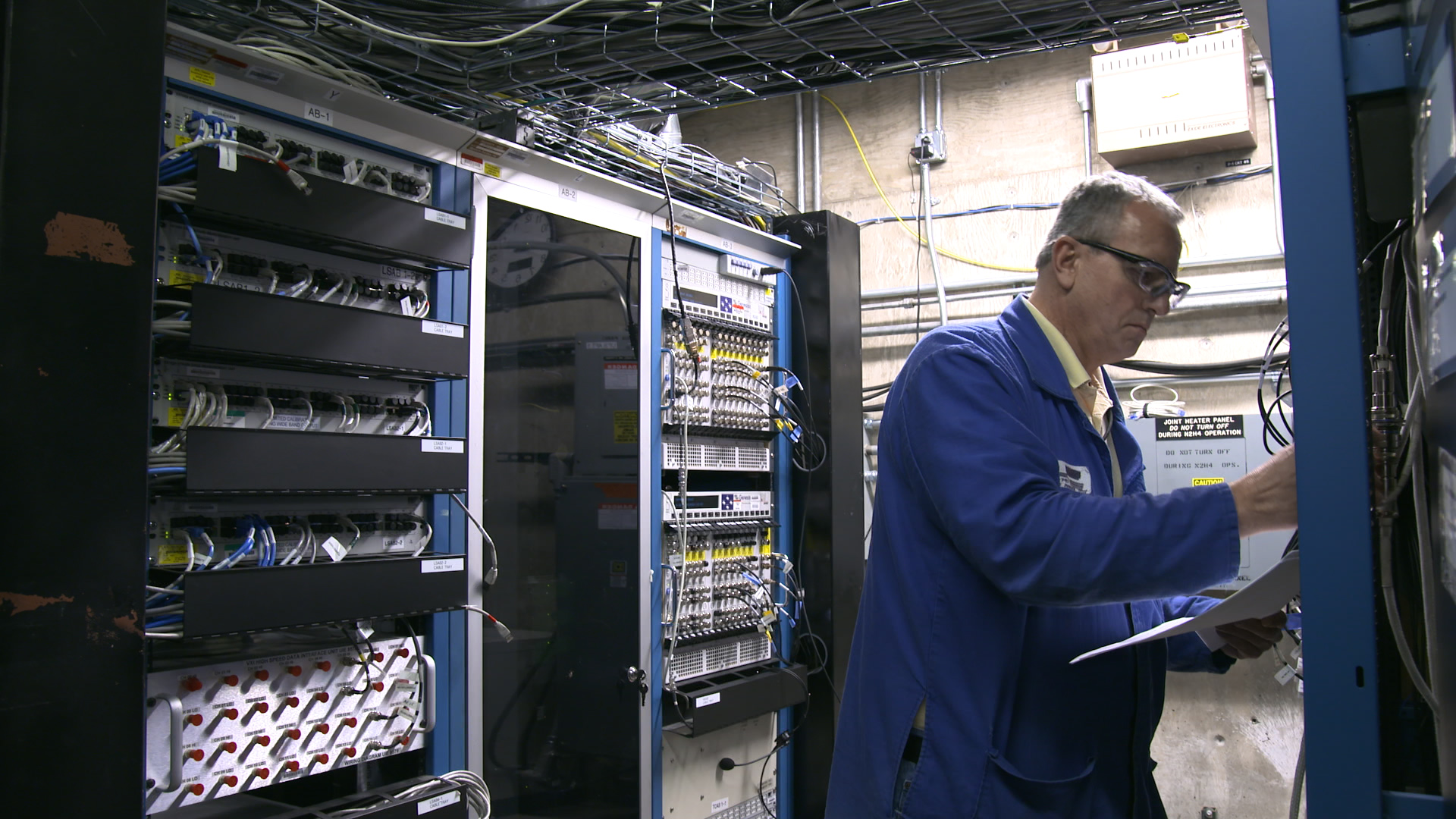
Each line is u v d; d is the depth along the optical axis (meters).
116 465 1.20
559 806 2.33
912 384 1.20
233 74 1.67
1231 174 2.93
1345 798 0.66
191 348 1.51
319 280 1.79
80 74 1.19
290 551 1.73
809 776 2.99
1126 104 2.91
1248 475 0.93
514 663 2.27
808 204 3.77
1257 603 0.88
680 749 2.62
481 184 2.12
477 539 2.07
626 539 2.47
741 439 2.93
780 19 1.85
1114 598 0.97
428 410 1.99
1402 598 0.80
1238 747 2.81
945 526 1.12
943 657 1.14
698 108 2.29
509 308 2.26
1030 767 1.13
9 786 1.09
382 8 1.79
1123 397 3.05
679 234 2.71
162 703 1.54
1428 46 0.64
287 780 1.77
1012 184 3.34
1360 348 0.68
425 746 1.96
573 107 2.29
